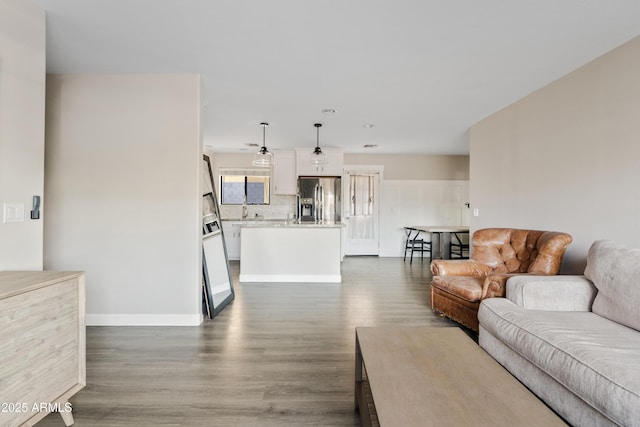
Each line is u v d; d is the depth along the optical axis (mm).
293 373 2240
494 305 2221
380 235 7863
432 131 5410
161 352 2566
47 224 3139
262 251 5184
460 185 7926
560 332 1701
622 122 2551
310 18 2217
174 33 2428
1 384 1313
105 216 3154
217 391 2012
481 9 2096
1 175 1823
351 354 2539
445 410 1127
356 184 7855
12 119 1881
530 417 1093
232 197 7762
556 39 2469
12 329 1358
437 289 3393
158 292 3176
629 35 2414
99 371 2258
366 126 5125
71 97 3150
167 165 3168
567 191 3107
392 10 2115
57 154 3143
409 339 1768
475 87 3461
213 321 3301
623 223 2553
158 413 1788
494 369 1431
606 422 1283
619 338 1627
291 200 7754
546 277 2297
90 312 3178
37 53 2049
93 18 2225
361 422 1644
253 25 2311
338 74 3139
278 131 5492
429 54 2719
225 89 3541
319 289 4652
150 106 3164
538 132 3508
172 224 3174
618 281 1915
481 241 3562
